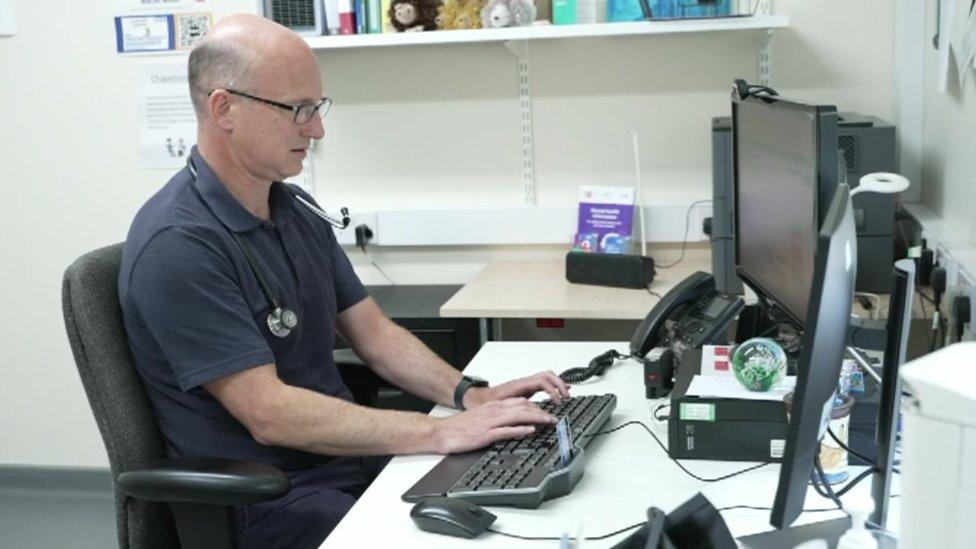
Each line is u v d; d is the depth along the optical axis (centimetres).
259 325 185
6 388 352
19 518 332
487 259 324
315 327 198
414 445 169
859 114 288
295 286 194
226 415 182
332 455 175
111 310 179
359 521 144
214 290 175
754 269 198
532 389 189
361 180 326
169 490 161
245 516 176
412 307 295
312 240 204
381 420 172
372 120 322
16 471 356
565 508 144
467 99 316
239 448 182
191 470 161
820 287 106
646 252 309
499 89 314
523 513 143
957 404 87
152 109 327
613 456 162
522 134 316
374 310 217
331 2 292
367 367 213
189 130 327
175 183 188
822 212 150
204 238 178
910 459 91
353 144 324
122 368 178
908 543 92
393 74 318
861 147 250
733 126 210
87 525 325
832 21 295
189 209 182
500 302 269
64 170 336
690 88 305
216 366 173
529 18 287
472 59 313
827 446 143
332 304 205
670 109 307
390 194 326
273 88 182
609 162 314
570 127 313
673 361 188
